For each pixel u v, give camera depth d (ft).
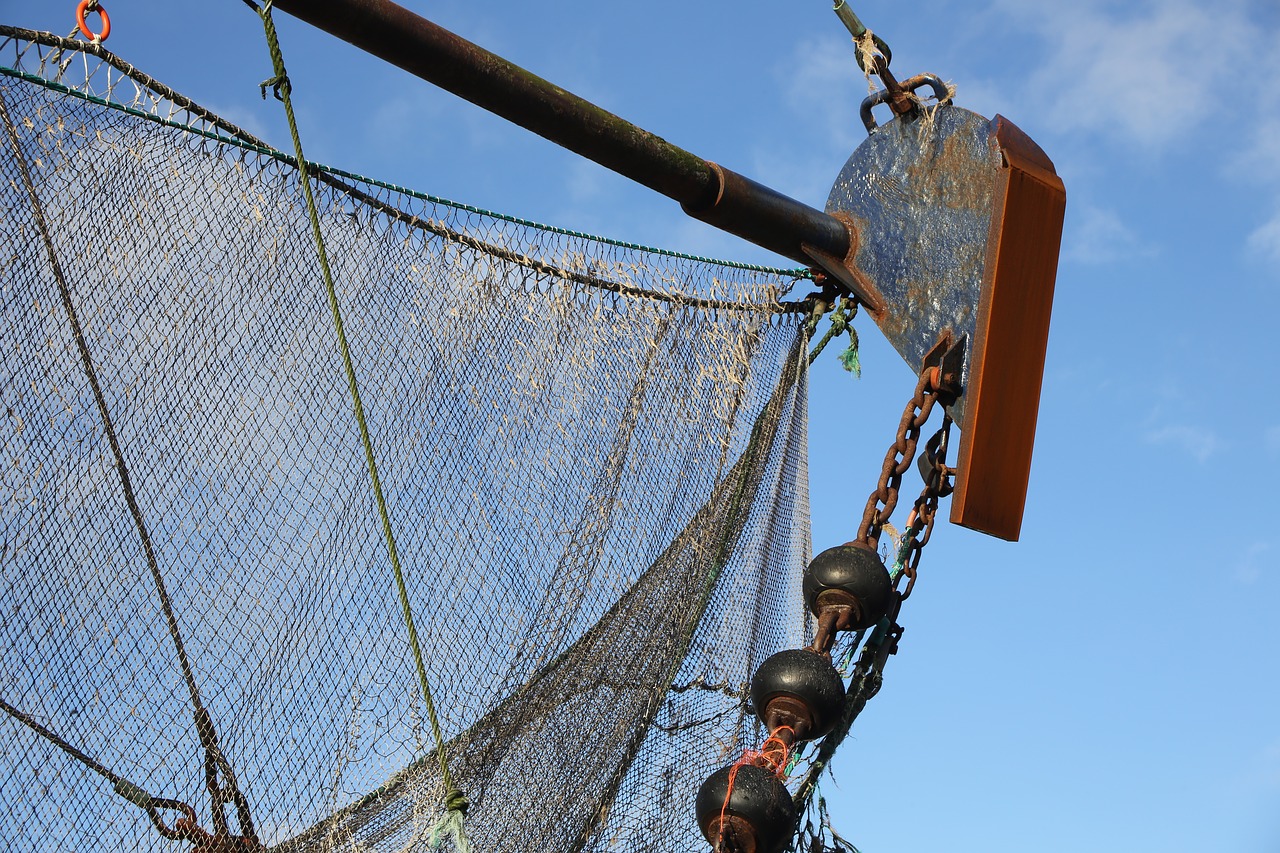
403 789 14.96
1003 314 16.79
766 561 18.83
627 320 17.67
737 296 18.88
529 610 15.85
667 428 17.60
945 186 17.99
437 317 16.07
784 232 18.15
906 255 18.22
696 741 17.44
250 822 13.71
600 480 16.78
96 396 13.87
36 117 13.94
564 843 16.02
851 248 18.80
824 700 14.84
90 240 14.11
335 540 14.67
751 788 13.92
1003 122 17.67
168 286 14.42
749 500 18.58
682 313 18.20
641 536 17.02
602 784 16.51
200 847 13.41
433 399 15.74
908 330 17.93
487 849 15.33
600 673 16.67
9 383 13.55
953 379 17.11
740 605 18.35
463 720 15.15
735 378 18.49
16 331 13.66
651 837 16.69
